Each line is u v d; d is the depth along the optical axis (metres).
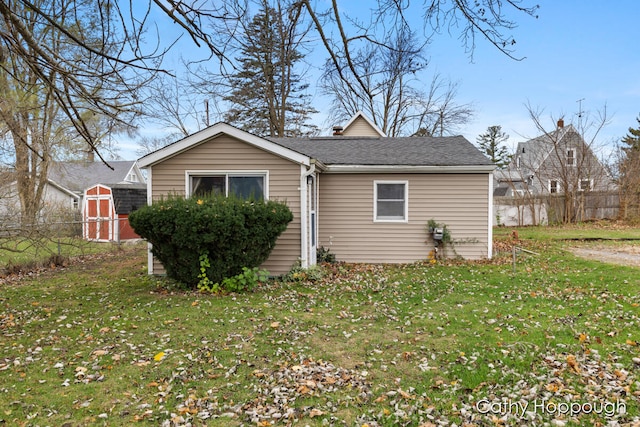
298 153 8.51
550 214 21.28
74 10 4.04
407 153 11.36
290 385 3.65
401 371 3.92
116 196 18.30
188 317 5.72
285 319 5.60
